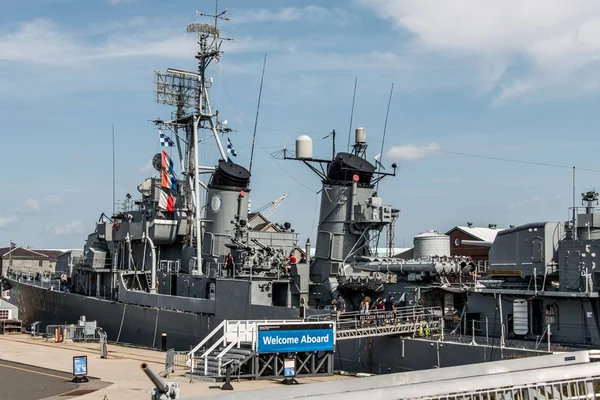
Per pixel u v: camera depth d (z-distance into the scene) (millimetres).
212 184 42406
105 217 49125
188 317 37938
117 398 23156
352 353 31234
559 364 17516
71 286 51219
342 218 37594
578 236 27922
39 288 52375
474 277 32250
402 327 28953
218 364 26656
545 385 15258
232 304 35750
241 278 36844
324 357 28156
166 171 44062
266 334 26812
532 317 27969
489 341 27469
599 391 17641
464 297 31844
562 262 27188
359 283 34750
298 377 27469
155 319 40094
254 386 25016
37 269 89562
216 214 41656
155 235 43750
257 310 34219
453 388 14477
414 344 28469
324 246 37906
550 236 28109
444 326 31766
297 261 38844
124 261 46188
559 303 27047
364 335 28281
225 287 36250
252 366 26750
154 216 45375
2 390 25016
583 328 26172
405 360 28812
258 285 35312
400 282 34000
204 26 46656
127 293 42781
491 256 30422
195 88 47750
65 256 57812
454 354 26844
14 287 57781
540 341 25953
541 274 28047
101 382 26750
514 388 15039
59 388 25422
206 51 46750
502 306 29016
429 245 39844
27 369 30297
